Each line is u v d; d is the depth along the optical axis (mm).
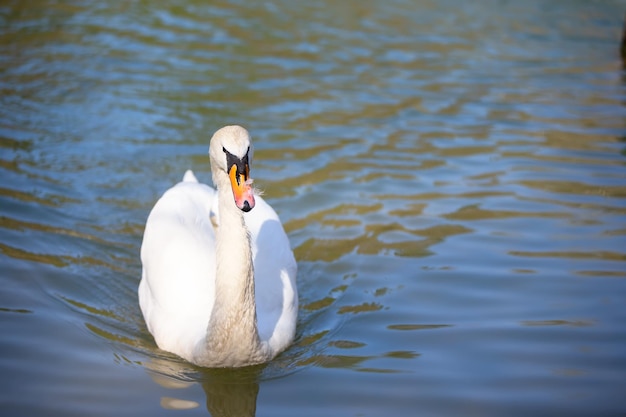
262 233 10172
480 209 12453
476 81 18703
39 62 17797
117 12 22172
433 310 9766
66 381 8133
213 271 9633
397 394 8023
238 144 7789
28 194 12195
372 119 16094
